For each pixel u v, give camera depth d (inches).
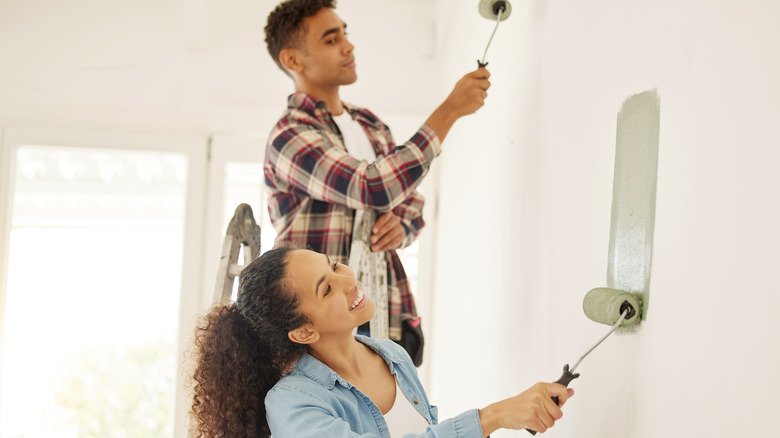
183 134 123.4
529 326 68.2
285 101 122.7
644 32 46.2
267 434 52.1
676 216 41.9
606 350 50.9
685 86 41.2
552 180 62.8
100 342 156.3
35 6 120.8
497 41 83.7
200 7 117.1
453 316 106.4
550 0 63.9
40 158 126.0
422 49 125.2
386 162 68.2
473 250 94.0
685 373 40.6
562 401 46.0
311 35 76.2
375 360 56.2
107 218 134.7
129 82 122.2
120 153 122.6
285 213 76.9
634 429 46.5
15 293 134.1
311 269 50.0
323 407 48.1
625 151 48.4
